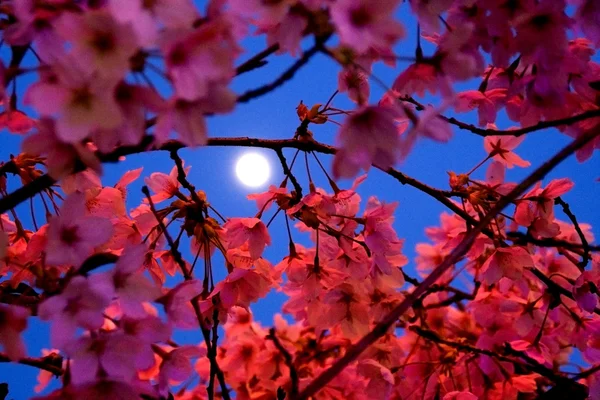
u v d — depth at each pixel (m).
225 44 0.83
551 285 1.08
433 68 0.90
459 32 0.89
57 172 0.86
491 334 1.18
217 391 1.23
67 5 0.82
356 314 1.10
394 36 0.85
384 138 0.88
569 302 1.14
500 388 1.17
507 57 0.95
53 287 0.88
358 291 1.09
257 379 1.23
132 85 0.82
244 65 0.88
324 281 1.08
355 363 1.18
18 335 0.86
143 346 0.87
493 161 1.10
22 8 0.82
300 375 1.20
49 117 0.83
